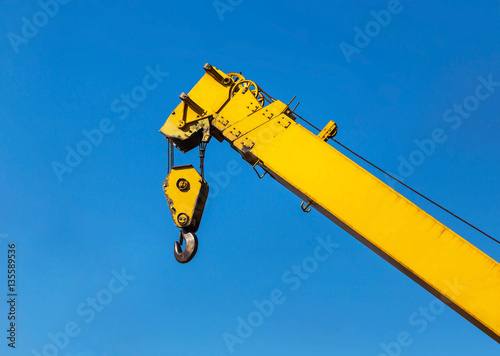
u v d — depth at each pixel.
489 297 6.04
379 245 6.36
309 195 6.64
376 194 6.52
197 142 7.70
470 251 6.20
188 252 7.15
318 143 6.87
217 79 7.55
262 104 7.54
